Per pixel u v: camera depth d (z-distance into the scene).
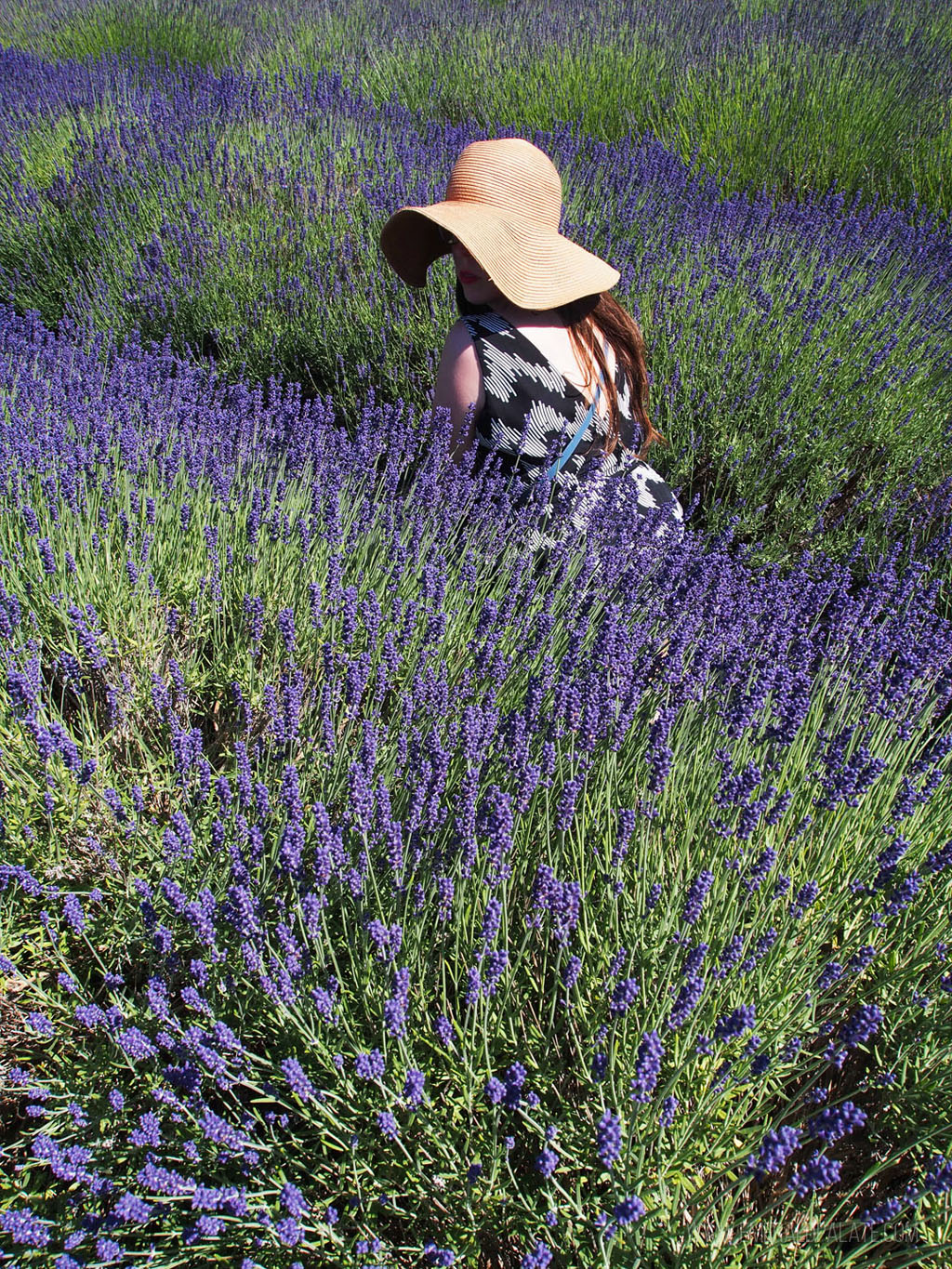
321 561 2.93
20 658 2.32
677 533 2.97
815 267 5.18
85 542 2.73
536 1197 1.60
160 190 6.54
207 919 1.63
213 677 2.63
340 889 1.87
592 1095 1.73
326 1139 1.67
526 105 8.04
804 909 1.93
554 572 2.83
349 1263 1.44
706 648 2.30
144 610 2.62
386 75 9.20
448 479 3.06
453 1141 1.63
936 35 8.88
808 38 8.95
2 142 7.80
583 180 6.05
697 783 2.22
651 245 5.19
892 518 4.00
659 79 8.12
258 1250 1.50
